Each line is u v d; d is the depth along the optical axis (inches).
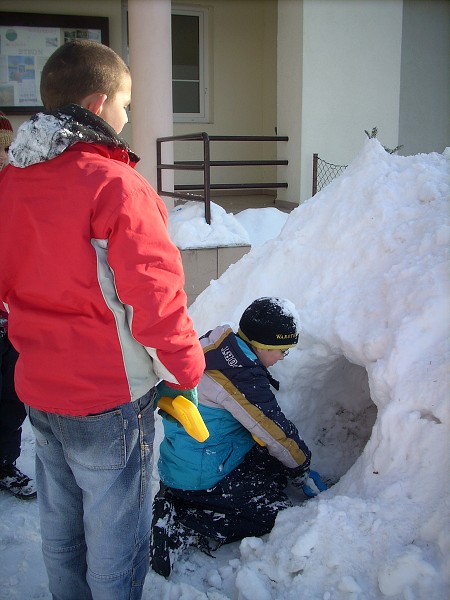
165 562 83.6
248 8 347.6
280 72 296.7
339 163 289.3
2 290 62.2
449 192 103.7
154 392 66.2
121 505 63.4
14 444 104.8
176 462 90.8
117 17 306.3
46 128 56.5
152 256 56.4
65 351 59.6
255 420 89.0
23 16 289.9
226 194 360.8
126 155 62.7
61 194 56.7
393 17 284.0
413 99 326.0
